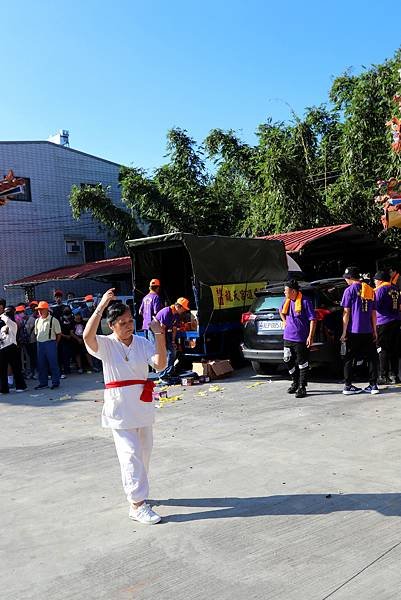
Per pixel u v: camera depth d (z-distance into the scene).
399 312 9.12
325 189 19.36
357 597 3.15
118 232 24.52
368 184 17.41
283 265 13.65
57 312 13.23
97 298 16.97
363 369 9.81
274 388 9.48
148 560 3.73
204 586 3.37
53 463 6.09
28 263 25.06
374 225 17.59
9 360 11.14
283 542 3.86
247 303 12.34
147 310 11.18
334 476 5.05
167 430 7.13
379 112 17.06
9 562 3.84
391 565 3.48
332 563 3.54
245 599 3.20
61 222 26.19
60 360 13.19
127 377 4.38
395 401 7.85
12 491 5.29
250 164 22.16
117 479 5.40
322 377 10.17
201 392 9.56
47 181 25.80
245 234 20.42
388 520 4.11
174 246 11.85
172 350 10.61
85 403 9.52
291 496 4.65
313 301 9.45
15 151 24.84
